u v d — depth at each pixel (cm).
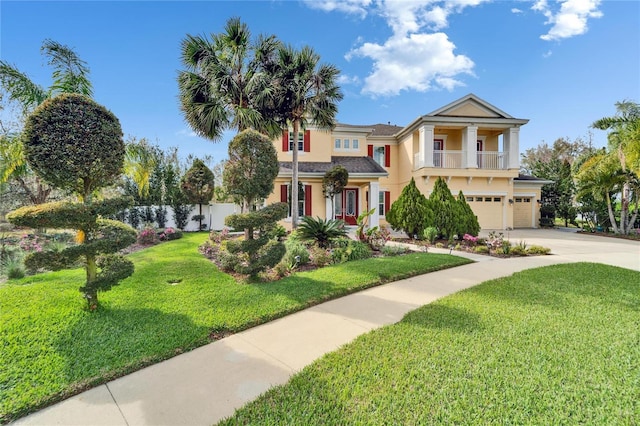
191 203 1752
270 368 299
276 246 624
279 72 1134
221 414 233
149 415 232
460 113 1867
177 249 970
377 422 220
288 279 614
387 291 567
